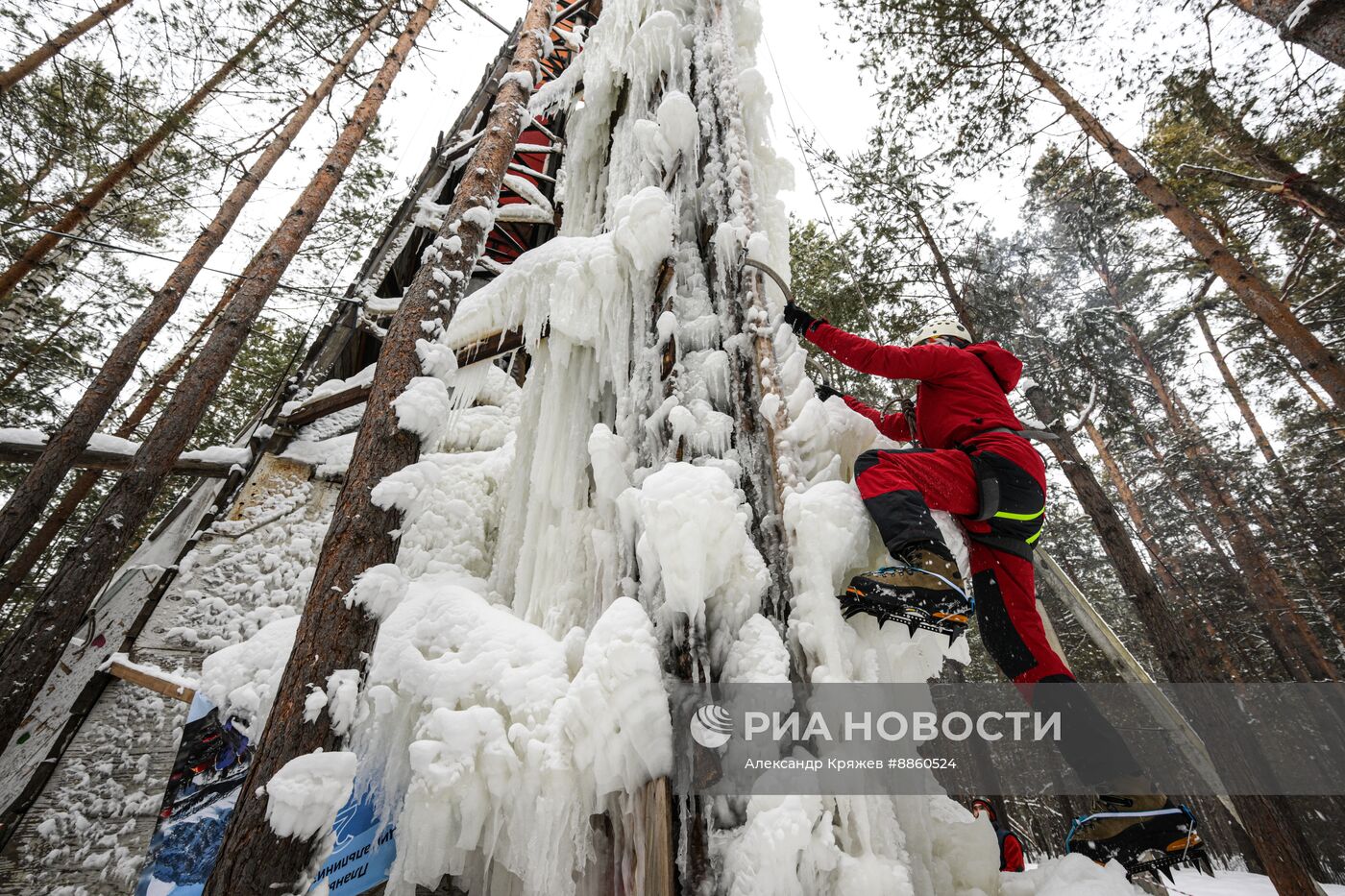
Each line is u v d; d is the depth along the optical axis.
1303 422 11.93
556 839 1.70
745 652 1.83
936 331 2.50
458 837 1.90
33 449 5.17
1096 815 1.54
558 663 2.04
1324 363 6.06
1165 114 8.85
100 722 3.52
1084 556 13.85
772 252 3.39
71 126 6.76
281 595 4.07
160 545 4.80
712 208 3.28
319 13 7.78
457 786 1.82
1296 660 11.97
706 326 2.82
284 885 1.48
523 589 2.77
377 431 2.24
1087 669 11.67
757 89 3.73
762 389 2.43
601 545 2.39
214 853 2.26
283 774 1.56
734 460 2.36
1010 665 1.86
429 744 1.87
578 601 2.48
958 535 1.94
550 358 3.04
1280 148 8.02
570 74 4.85
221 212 6.16
